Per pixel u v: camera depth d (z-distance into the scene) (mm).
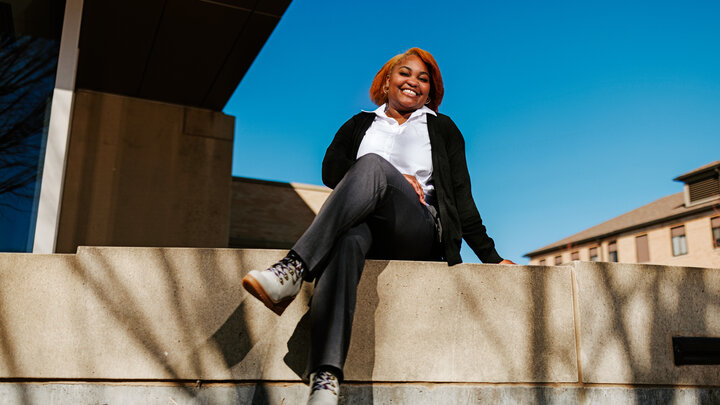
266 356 1904
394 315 1990
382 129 2299
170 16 4594
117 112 5352
